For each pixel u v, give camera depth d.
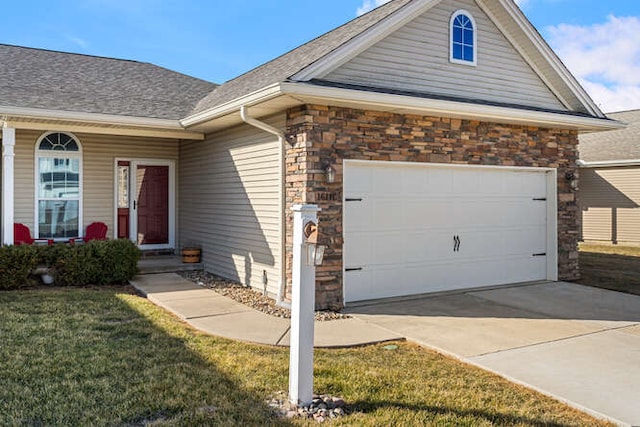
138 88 11.69
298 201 7.47
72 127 9.80
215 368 4.82
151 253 11.98
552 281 10.10
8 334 5.79
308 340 4.04
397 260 8.42
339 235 7.59
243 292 8.70
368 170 8.05
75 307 7.27
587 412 4.04
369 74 8.05
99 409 3.87
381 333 6.23
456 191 9.05
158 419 3.74
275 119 8.13
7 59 11.73
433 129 8.52
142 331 6.03
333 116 7.52
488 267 9.50
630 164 17.67
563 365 5.11
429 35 8.68
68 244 9.36
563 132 10.23
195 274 10.53
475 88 9.21
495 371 4.93
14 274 8.62
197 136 10.71
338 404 4.06
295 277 4.10
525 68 9.85
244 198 9.21
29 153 10.66
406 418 3.83
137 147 11.84
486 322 6.81
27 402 3.97
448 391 4.41
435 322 6.79
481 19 9.32
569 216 10.35
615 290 9.22
